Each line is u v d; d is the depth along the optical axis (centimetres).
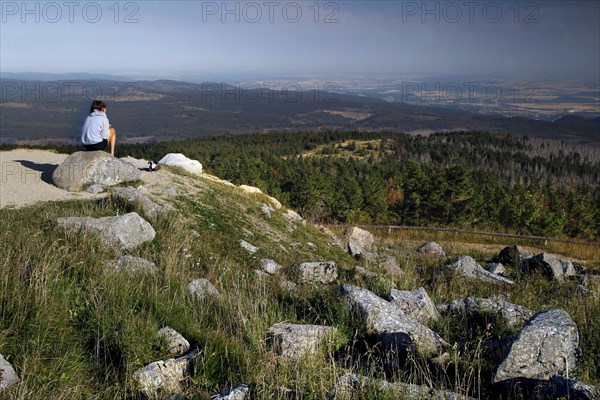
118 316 597
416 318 760
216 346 571
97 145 1440
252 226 1450
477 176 8956
